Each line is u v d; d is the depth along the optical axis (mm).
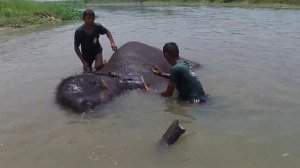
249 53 10359
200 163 4312
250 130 5211
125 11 30219
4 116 5891
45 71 8703
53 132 5277
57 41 13266
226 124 5430
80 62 9633
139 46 8469
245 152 4570
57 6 26734
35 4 24750
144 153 4586
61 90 6551
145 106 6246
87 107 6070
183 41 12602
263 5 33719
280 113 5805
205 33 14633
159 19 21281
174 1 45875
